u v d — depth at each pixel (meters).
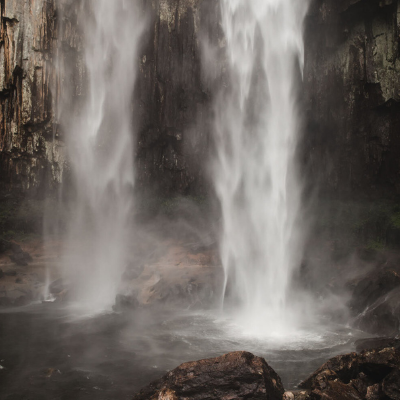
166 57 31.30
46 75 29.92
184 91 31.48
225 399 8.05
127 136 32.16
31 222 28.53
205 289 18.84
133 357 11.95
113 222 30.11
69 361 11.60
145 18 31.38
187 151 31.86
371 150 26.52
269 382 8.42
